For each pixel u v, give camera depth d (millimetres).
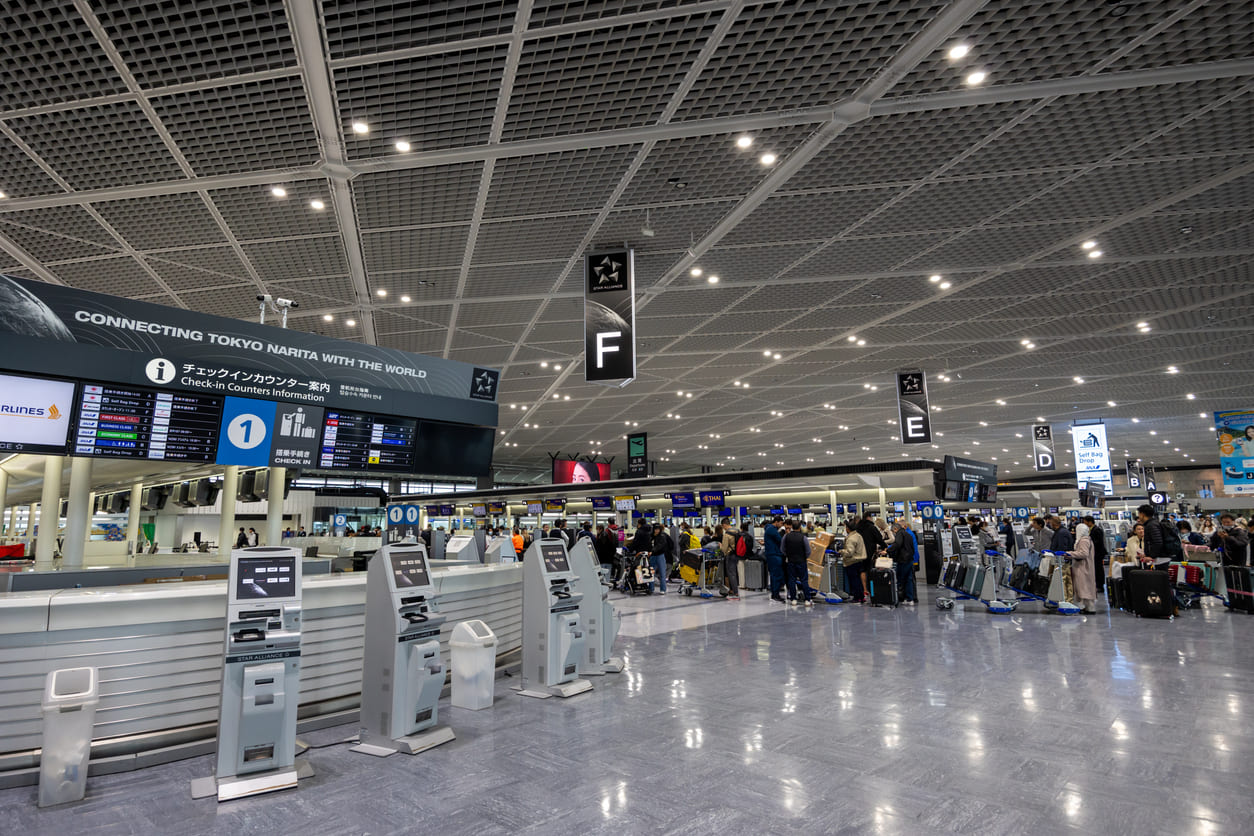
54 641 3932
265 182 6363
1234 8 4297
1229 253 8438
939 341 12797
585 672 6328
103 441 5480
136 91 4988
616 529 18984
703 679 6090
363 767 3949
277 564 3949
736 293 10000
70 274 8500
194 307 9938
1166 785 3502
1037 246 8242
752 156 6113
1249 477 14867
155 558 8555
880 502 18172
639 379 16078
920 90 5172
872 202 7035
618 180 6523
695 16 4398
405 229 7492
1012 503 27688
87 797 3537
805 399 18953
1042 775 3652
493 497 28844
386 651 4355
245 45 4602
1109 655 6930
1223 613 10227
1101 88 5078
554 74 4945
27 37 4438
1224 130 5703
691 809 3254
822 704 5156
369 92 5094
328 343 6707
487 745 4293
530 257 8406
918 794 3408
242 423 6148
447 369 7527
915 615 10430
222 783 3539
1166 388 17188
